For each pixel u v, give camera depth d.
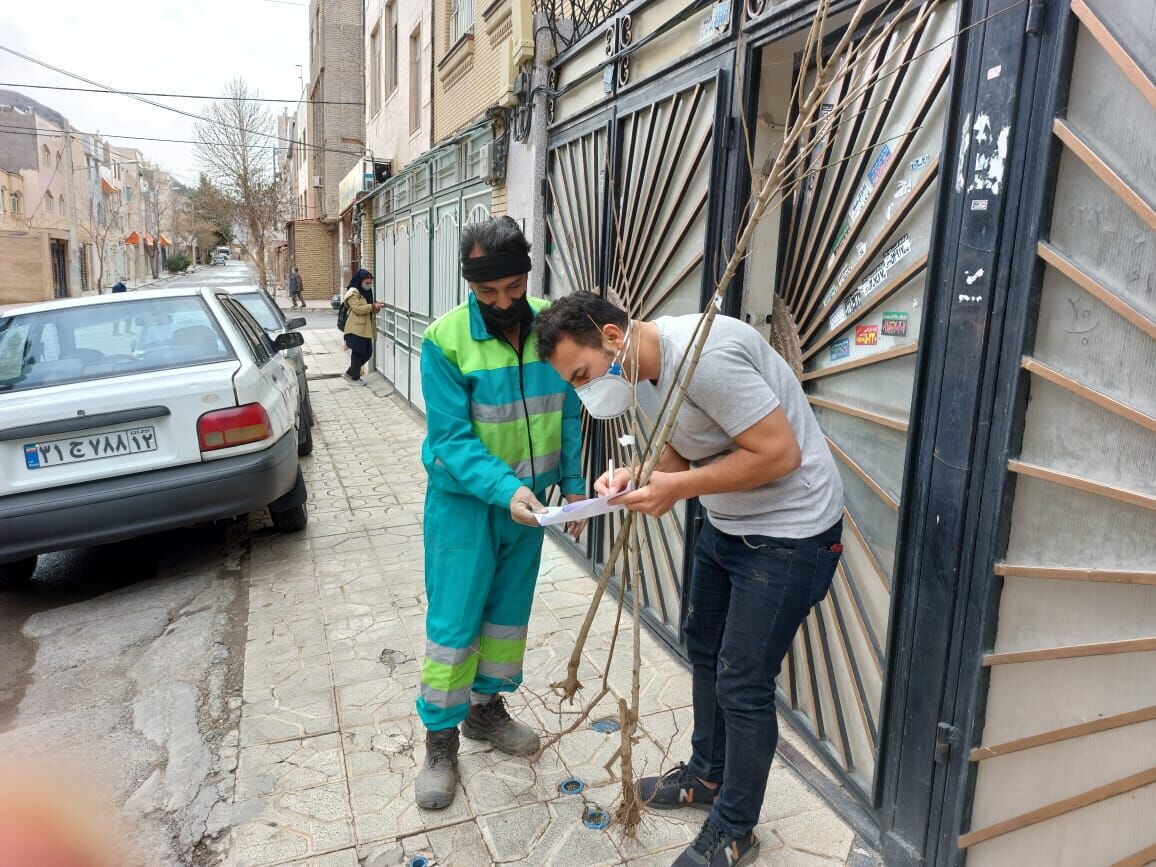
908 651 2.14
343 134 28.14
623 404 1.95
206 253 88.31
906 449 2.11
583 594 4.11
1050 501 1.76
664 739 2.83
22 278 30.73
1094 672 1.70
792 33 2.56
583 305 1.92
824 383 2.63
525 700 3.10
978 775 1.97
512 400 2.43
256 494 4.36
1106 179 1.56
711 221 2.96
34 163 33.34
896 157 2.17
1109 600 1.66
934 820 2.08
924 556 2.06
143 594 4.42
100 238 44.38
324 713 3.07
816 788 2.52
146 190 67.31
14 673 3.58
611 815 2.45
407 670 3.40
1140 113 1.52
